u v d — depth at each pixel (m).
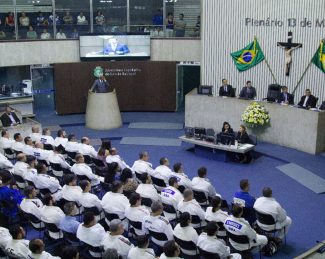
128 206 8.66
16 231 7.25
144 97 21.45
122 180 10.31
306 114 14.59
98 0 20.23
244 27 17.83
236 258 7.51
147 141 16.70
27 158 11.20
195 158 14.91
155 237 7.98
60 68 20.45
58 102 20.80
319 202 11.43
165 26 20.56
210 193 9.91
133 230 8.75
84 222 7.65
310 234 9.78
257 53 17.73
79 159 11.03
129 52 20.72
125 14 20.52
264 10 17.23
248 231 7.82
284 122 15.27
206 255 7.27
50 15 19.83
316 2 16.09
